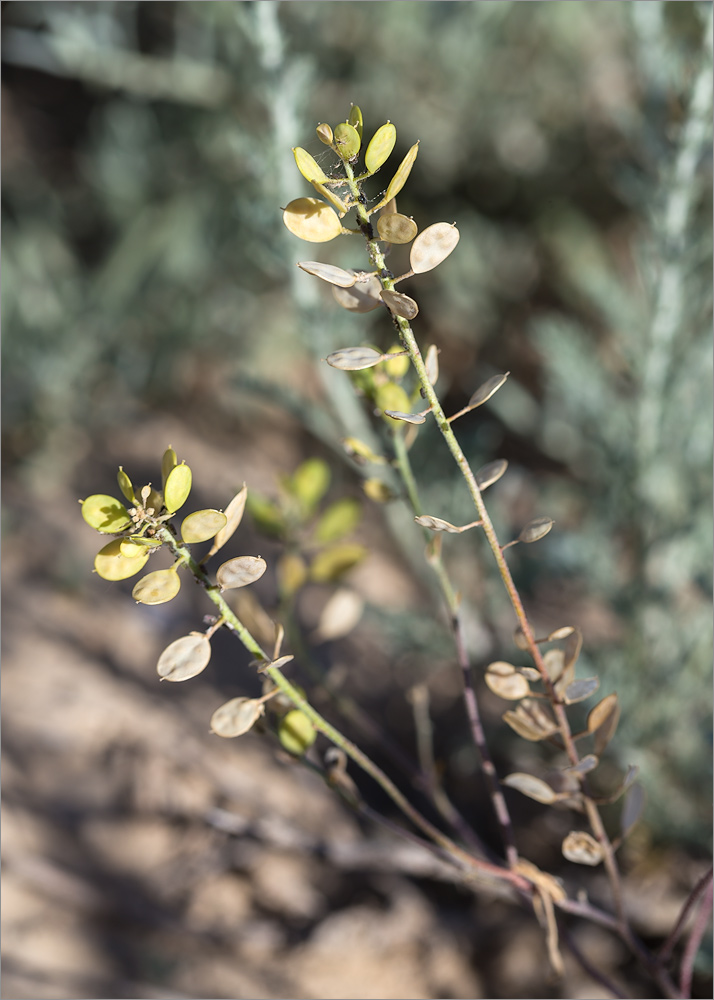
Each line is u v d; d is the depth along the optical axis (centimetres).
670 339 34
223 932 30
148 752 35
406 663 42
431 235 16
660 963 22
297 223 16
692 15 36
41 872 30
